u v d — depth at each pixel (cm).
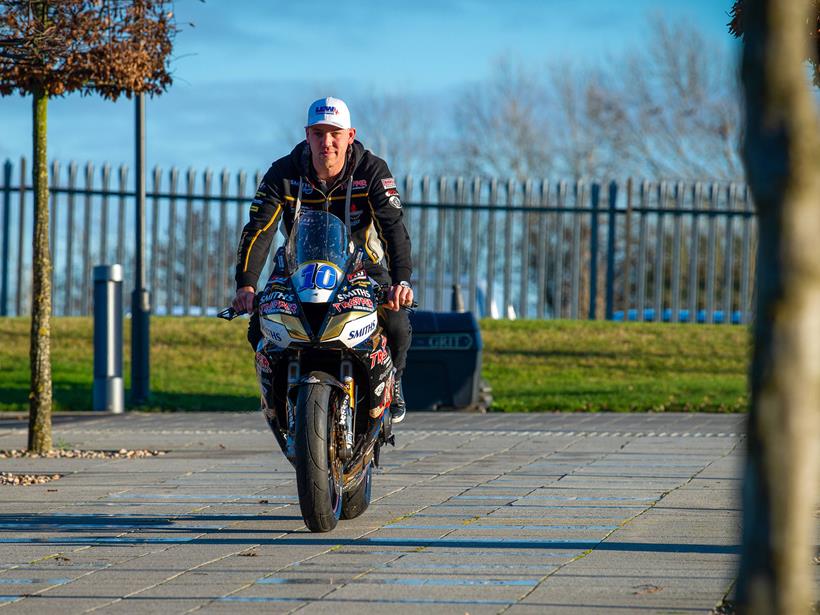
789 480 721
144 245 4744
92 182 6675
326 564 1614
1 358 5662
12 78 2902
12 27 2816
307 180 1895
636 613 1311
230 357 5838
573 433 3503
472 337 4325
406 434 3484
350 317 1728
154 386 5103
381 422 1862
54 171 6681
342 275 1777
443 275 7275
